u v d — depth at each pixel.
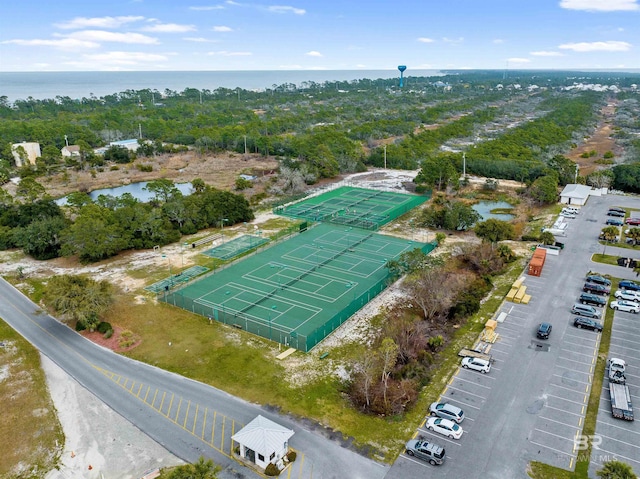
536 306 69.50
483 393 51.34
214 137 196.62
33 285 80.31
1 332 65.81
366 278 80.56
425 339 59.88
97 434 46.59
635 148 172.38
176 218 102.44
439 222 104.50
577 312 66.94
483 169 149.62
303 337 62.28
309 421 47.72
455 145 197.62
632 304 67.62
